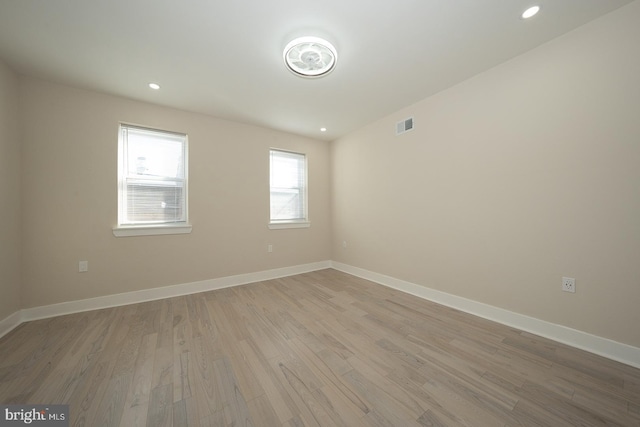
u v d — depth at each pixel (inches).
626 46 58.9
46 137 87.4
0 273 74.5
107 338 72.7
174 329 78.6
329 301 104.0
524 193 77.0
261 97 102.7
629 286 59.6
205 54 74.5
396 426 42.7
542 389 51.7
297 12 59.2
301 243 154.1
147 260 105.2
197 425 43.0
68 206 90.6
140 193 105.9
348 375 56.4
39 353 64.7
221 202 124.1
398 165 119.3
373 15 60.4
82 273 92.7
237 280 128.6
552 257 71.7
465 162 92.2
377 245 132.3
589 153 64.9
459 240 94.7
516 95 78.2
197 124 117.4
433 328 79.4
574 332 67.8
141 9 57.5
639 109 57.6
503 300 82.4
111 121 98.2
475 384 53.4
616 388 51.7
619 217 60.7
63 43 68.8
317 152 161.6
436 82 93.0
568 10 59.9
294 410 46.4
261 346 68.7
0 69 74.9
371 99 106.3
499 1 56.6
